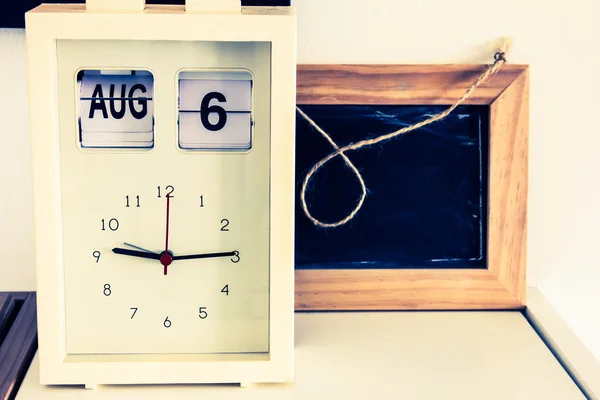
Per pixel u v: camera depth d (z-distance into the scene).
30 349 0.81
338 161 0.88
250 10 0.77
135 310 0.78
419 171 0.88
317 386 0.77
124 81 0.76
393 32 0.88
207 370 0.77
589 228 0.91
